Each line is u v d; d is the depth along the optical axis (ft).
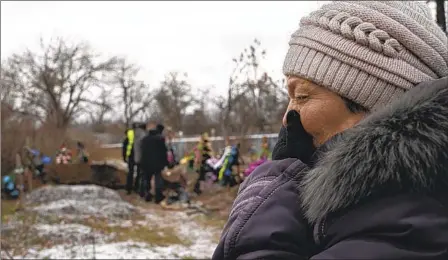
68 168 52.54
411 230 3.51
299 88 4.63
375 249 3.54
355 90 4.38
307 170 4.39
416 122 3.70
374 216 3.66
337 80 4.42
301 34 4.75
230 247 4.24
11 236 28.48
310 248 4.08
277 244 4.03
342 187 3.80
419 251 3.50
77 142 72.08
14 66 129.49
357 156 3.78
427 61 4.44
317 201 3.95
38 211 35.99
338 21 4.53
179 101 159.22
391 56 4.36
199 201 45.32
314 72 4.50
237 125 74.23
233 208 4.57
